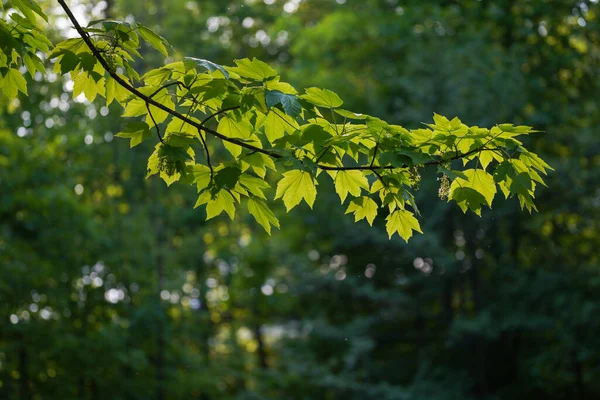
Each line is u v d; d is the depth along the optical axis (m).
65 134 16.52
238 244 23.14
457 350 23.22
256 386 21.75
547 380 22.97
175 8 20.11
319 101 3.87
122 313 18.28
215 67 3.73
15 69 4.35
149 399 18.28
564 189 20.86
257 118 4.10
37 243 15.29
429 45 20.94
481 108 19.30
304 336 22.08
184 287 20.48
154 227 20.00
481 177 4.15
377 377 22.84
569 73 20.94
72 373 16.81
